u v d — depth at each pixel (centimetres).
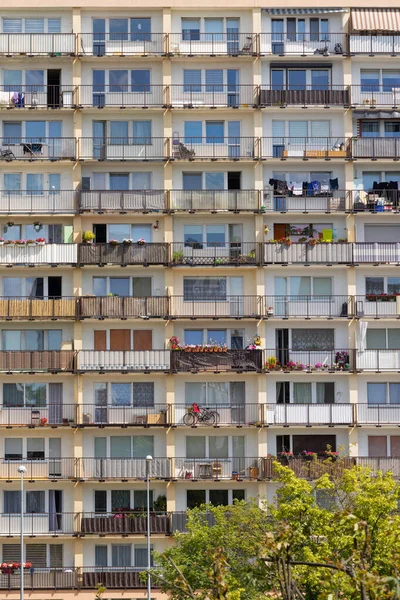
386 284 11731
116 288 11619
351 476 9444
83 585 11175
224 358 11406
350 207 11656
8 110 11600
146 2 11731
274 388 11556
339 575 6762
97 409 11394
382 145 11719
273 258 11519
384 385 11638
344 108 11731
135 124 11750
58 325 11525
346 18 11888
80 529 11212
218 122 11788
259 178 11656
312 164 11750
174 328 11588
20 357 11331
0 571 11194
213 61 11769
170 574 9581
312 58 11756
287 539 5800
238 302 11569
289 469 9388
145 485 11438
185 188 11738
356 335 11588
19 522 11231
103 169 11706
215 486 11394
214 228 11688
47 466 11312
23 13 11819
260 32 11769
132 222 11656
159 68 11769
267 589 8800
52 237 11638
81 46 11675
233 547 9569
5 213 11506
